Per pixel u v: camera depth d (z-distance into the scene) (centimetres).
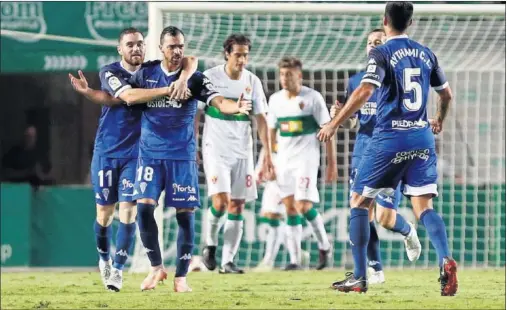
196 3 3744
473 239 4038
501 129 4128
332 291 2845
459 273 3569
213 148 3531
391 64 2481
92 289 2992
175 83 2678
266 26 4138
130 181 2856
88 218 4188
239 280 3303
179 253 2833
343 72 4334
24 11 4259
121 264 2873
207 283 3180
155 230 2802
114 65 2831
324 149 4075
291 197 3756
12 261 4188
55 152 4375
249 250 4041
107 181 2895
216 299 2625
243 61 3481
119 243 2866
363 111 3016
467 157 4144
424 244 3994
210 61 4150
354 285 2619
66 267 4188
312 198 3728
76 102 4375
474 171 4106
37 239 4194
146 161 2750
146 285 2856
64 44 4250
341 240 4038
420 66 2514
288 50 4144
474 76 4169
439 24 4028
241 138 3553
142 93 2702
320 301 2542
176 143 2745
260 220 4044
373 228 3116
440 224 2527
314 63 4162
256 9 3762
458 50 4062
